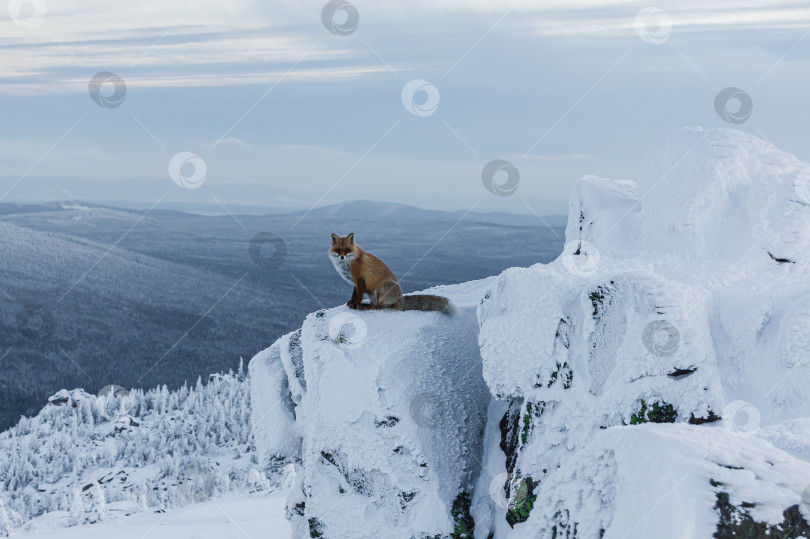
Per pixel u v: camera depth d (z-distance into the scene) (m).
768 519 3.45
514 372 7.10
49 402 145.50
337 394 8.06
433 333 8.45
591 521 4.39
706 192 7.89
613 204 9.09
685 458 3.90
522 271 7.31
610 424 6.21
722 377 6.05
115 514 51.19
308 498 8.11
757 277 6.98
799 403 5.53
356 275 8.81
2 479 116.81
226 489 57.41
